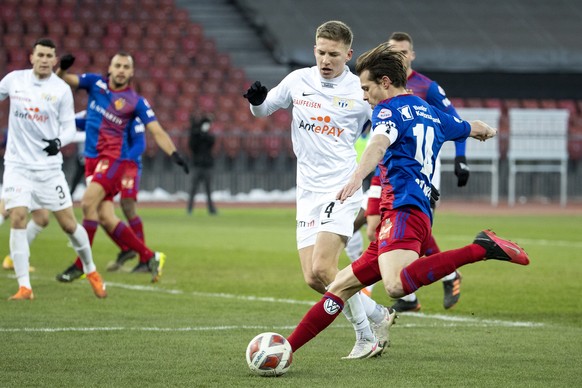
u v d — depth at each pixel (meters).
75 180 63.94
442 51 107.62
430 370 18.83
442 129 19.80
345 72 22.12
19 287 29.55
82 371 18.25
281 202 93.19
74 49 97.62
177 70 98.50
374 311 20.73
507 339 22.95
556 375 18.36
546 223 69.19
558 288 33.97
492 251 17.98
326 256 21.08
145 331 23.41
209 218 71.69
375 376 18.14
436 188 19.78
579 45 112.75
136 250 35.06
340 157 21.80
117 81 34.69
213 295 31.16
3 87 29.58
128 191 38.28
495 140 90.19
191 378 17.67
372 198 28.34
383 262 18.52
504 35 112.88
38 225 32.03
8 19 97.94
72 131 30.17
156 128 34.84
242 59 105.00
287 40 104.75
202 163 75.88
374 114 18.97
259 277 36.50
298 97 22.08
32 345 21.14
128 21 103.00
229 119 96.06
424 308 29.12
